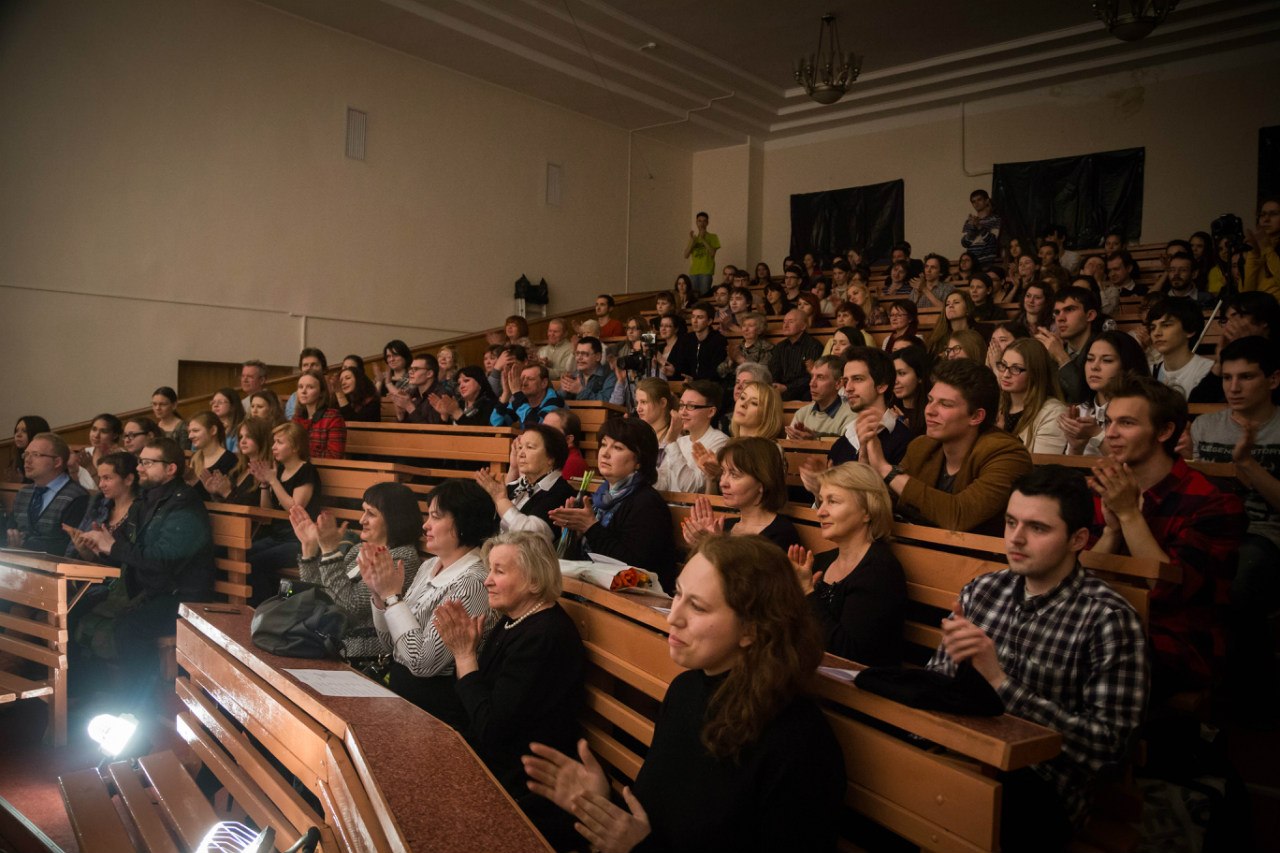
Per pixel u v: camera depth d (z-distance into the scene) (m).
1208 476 3.35
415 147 11.39
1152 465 2.61
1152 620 2.40
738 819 1.71
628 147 14.21
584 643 2.62
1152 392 2.58
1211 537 2.49
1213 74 11.38
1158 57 11.51
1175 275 8.14
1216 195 11.31
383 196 11.05
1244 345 3.41
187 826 2.46
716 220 15.00
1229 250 5.43
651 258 14.59
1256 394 3.41
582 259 13.53
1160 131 11.70
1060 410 3.74
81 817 2.58
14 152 8.22
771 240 14.88
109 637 4.29
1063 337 4.66
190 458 5.84
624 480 3.61
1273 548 3.21
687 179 15.19
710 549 1.84
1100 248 11.99
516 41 11.27
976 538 2.45
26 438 7.05
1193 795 2.31
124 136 8.89
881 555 2.54
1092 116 12.20
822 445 4.24
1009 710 1.86
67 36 8.52
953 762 1.62
